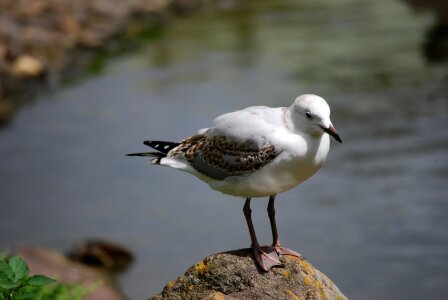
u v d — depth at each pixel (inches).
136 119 737.6
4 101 789.9
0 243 527.5
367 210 564.1
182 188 613.3
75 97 803.4
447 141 665.0
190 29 1069.1
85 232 546.0
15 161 656.4
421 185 596.4
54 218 564.4
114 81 850.1
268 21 1090.1
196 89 813.2
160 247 528.1
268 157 294.4
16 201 589.0
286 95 786.8
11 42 921.5
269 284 295.9
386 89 797.9
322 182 611.2
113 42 1002.7
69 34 988.6
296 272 299.4
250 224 309.4
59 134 709.9
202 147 315.6
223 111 749.3
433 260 500.7
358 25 1045.2
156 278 493.7
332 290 303.6
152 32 1055.6
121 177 629.6
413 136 679.1
